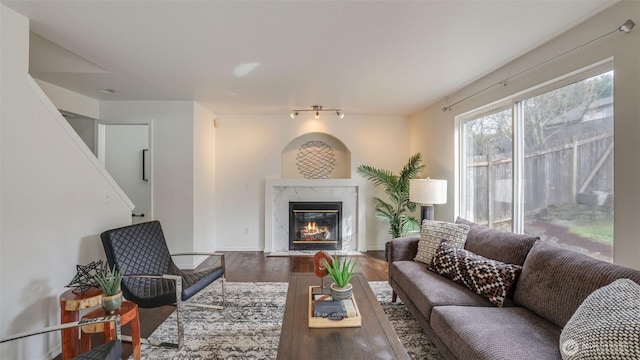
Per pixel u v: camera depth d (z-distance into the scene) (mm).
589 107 2096
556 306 1662
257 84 3383
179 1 1768
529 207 2652
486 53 2541
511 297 2035
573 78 2193
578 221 2180
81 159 2375
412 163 4465
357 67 2857
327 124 5125
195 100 4105
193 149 4148
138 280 2467
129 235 2555
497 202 3094
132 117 4113
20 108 1895
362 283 2342
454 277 2318
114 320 1700
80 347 2043
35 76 3086
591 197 2082
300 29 2119
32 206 1971
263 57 2613
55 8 1833
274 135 5090
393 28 2109
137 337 1959
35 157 1990
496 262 2139
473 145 3502
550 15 1945
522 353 1399
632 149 1752
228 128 5055
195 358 2088
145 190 4820
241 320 2639
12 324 1838
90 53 2521
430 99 4059
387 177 4629
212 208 4910
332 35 2211
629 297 1244
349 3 1801
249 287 3436
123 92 3695
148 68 2873
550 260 1823
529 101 2652
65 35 2195
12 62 1851
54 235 2131
